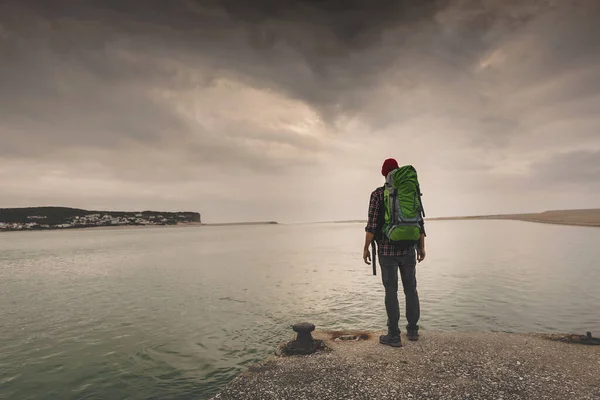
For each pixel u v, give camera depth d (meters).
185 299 13.98
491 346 5.01
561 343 5.14
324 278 18.66
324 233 117.94
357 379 4.06
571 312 9.88
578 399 3.42
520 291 13.00
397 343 5.08
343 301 12.66
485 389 3.69
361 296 13.55
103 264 30.70
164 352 7.80
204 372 6.62
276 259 31.14
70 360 7.41
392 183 4.92
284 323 9.98
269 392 3.87
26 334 9.49
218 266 26.48
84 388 6.02
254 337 8.79
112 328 9.96
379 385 3.88
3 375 6.65
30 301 14.42
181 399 5.52
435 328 8.78
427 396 3.60
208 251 44.59
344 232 126.44
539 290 13.06
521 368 4.19
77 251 51.94
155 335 9.16
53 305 13.48
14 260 38.09
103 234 166.00
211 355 7.55
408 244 4.93
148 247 57.47
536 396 3.51
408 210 4.75
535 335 5.59
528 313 9.91
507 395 3.55
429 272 18.67
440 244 40.53
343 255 34.12
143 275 22.39
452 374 4.08
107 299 14.45
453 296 12.45
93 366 7.04
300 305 12.20
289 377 4.23
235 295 14.52
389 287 5.10
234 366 6.91
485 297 12.13
